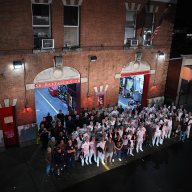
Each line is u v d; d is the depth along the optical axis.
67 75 15.20
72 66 15.12
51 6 13.45
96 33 15.32
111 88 17.42
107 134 13.80
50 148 11.64
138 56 17.58
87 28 14.90
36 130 14.75
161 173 13.17
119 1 15.47
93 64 15.91
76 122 14.89
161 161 14.24
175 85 21.56
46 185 11.70
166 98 22.42
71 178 12.29
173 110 17.83
